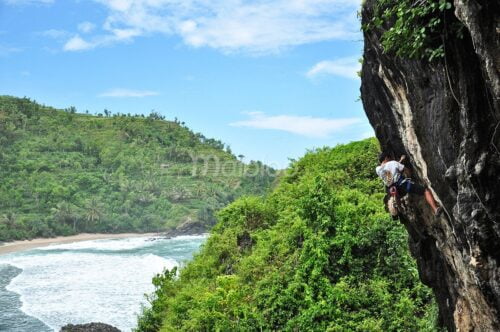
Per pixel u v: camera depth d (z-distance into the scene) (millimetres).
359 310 14414
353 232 15992
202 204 140750
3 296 47281
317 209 16859
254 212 22609
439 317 12078
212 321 16312
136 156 168125
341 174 21578
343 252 15719
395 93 8305
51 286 51344
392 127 9180
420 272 9977
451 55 6254
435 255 9273
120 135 184000
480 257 6383
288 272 16266
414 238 9734
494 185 5895
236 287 17828
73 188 133875
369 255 15758
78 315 39188
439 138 6953
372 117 9891
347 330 13797
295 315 15148
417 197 8531
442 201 7430
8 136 159125
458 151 6605
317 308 14391
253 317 15477
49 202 123375
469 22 5555
